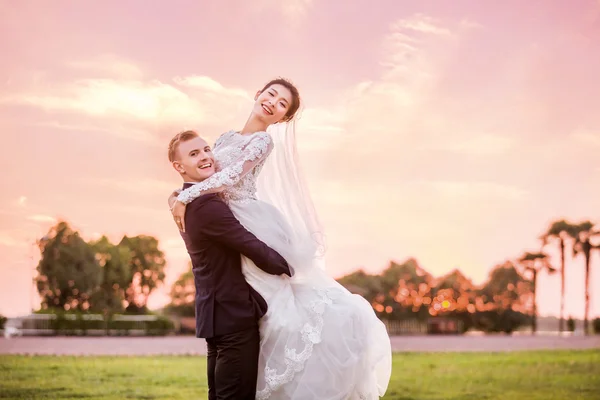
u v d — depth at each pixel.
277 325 3.21
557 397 6.50
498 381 7.43
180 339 15.40
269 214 3.36
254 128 3.55
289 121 3.61
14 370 7.71
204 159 3.29
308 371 3.18
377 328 3.33
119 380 7.13
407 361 9.25
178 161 3.31
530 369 8.45
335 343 3.22
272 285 3.25
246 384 3.16
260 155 3.33
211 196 3.22
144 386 6.76
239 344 3.16
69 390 6.48
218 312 3.19
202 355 9.75
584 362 9.16
